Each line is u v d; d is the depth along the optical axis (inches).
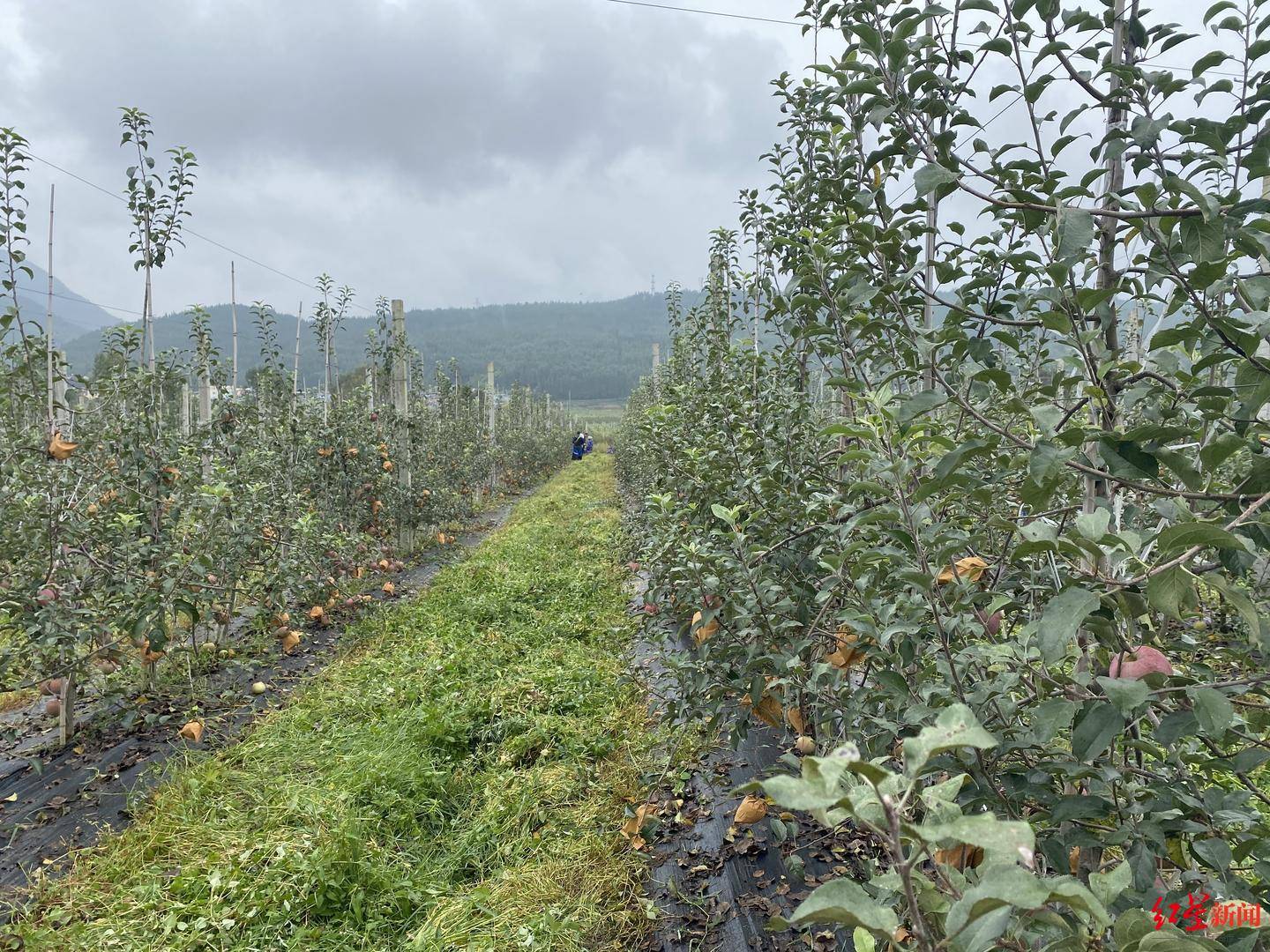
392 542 432.8
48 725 197.0
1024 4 66.9
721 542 142.2
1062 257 55.7
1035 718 53.8
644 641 225.5
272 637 255.6
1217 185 73.9
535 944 109.3
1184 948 38.2
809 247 98.0
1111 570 59.0
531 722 185.5
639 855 131.6
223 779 160.2
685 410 205.6
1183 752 68.2
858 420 74.5
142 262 212.4
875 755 83.4
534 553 391.2
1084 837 60.4
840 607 113.6
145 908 118.8
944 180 67.1
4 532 187.2
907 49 71.8
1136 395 63.4
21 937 114.8
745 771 153.7
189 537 222.5
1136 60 68.4
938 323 120.0
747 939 111.3
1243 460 119.8
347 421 382.3
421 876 130.3
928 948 33.4
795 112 141.5
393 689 207.5
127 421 211.6
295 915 116.3
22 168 176.2
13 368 195.8
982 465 98.3
